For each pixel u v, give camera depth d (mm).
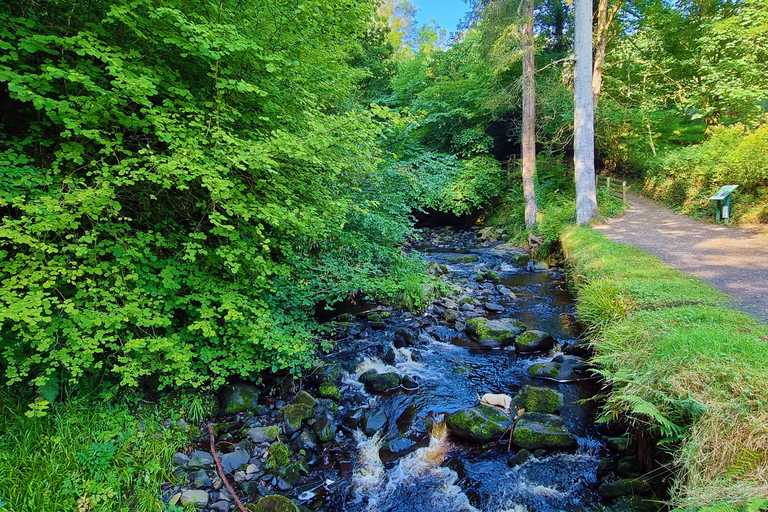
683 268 5996
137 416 3506
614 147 16250
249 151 3146
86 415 3217
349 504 3145
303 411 4035
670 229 9250
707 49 11438
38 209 2496
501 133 17938
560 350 5488
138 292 3127
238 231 3543
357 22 4316
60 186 2900
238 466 3367
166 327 3707
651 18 14492
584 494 3072
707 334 3223
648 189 13477
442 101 16750
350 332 6074
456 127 16891
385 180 7445
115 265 3133
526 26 12750
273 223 3312
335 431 3949
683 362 2924
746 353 2893
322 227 4281
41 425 3008
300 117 4285
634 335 3668
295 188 4199
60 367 3293
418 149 14250
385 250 6387
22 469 2717
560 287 8602
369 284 5137
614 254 6934
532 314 7016
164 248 3760
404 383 4820
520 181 15625
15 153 2791
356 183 6176
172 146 2926
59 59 2834
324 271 5043
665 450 2654
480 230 16391
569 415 3986
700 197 10391
